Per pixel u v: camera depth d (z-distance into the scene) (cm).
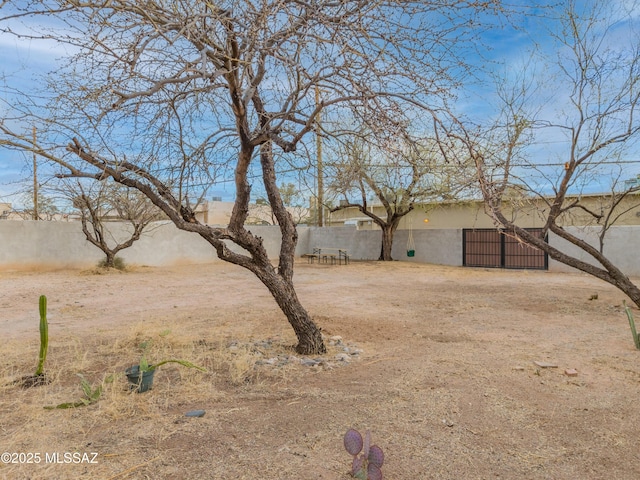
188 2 305
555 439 276
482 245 1739
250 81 376
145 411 314
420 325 646
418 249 1938
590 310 772
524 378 394
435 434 282
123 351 486
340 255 1945
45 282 1166
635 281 1238
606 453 258
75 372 406
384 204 1841
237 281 1238
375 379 393
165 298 920
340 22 305
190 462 244
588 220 1567
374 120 318
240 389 365
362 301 877
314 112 350
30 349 494
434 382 383
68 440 269
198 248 1850
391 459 250
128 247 1594
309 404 332
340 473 233
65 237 1545
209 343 523
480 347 512
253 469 236
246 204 452
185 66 316
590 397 348
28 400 338
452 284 1169
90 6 264
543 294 971
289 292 482
